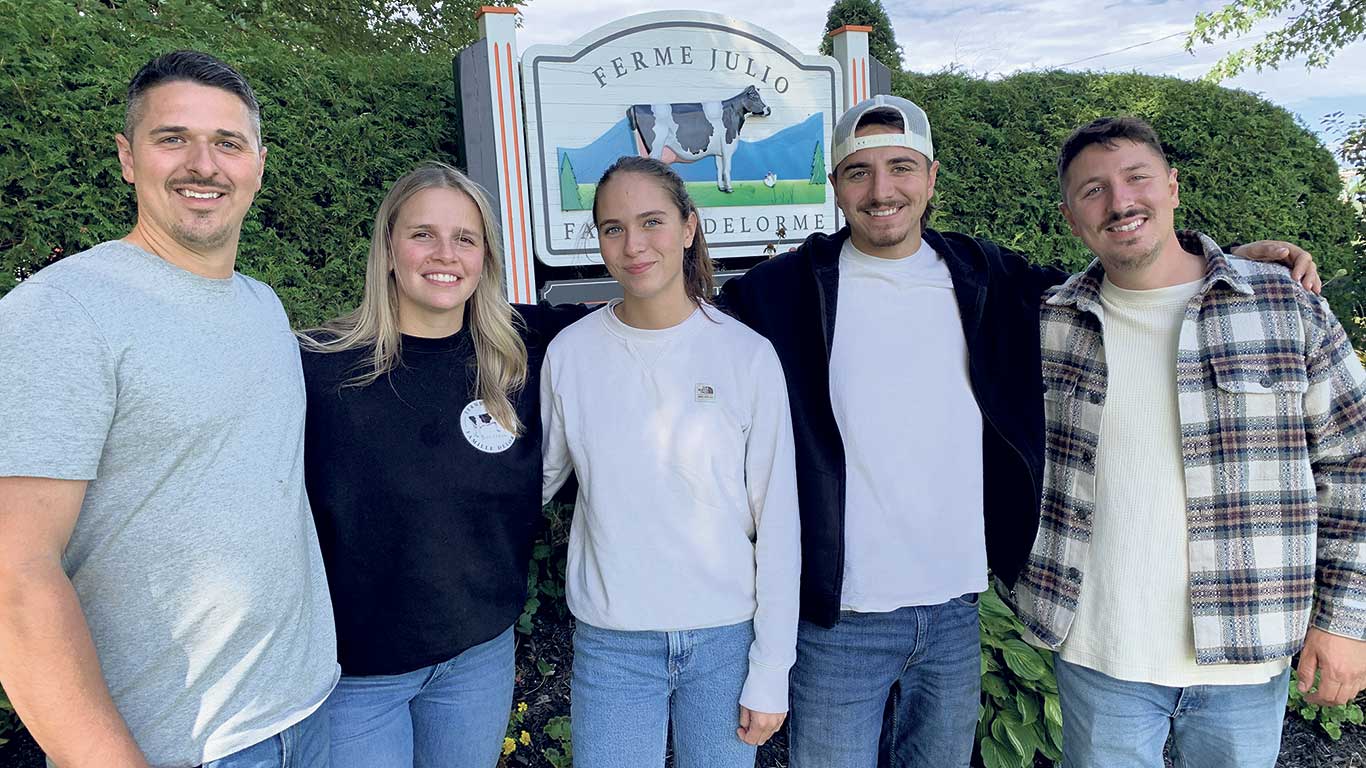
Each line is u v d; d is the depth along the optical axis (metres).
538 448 1.81
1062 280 2.13
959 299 1.99
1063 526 1.93
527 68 3.59
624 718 1.75
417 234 1.66
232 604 1.34
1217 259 1.78
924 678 2.01
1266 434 1.73
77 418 1.17
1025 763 2.54
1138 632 1.82
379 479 1.62
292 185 3.37
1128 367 1.85
